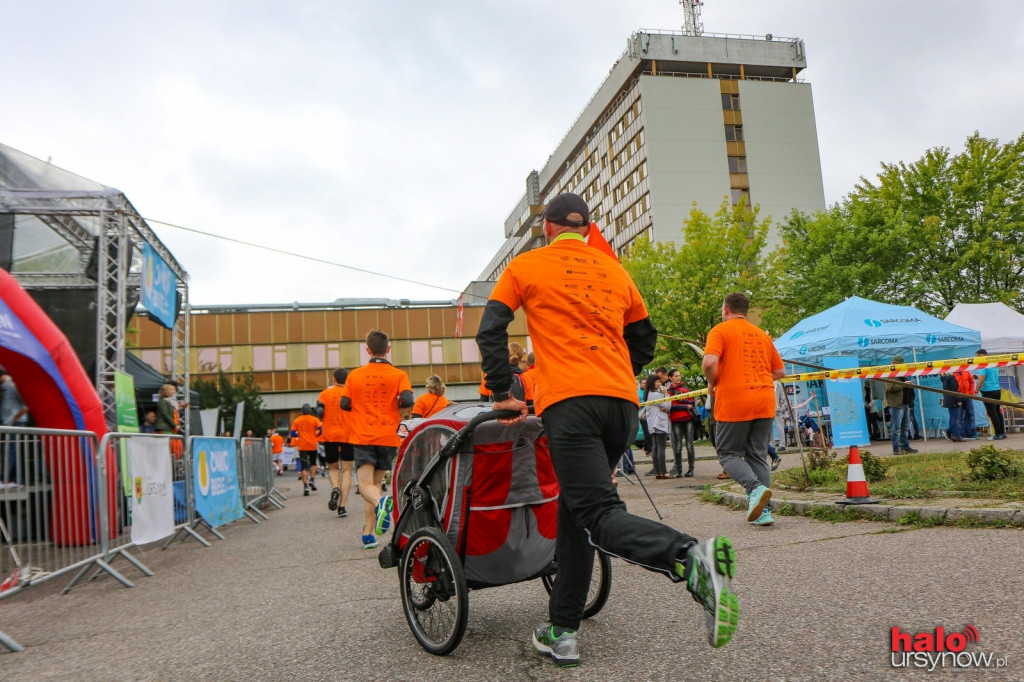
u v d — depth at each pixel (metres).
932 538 4.88
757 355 6.18
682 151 61.34
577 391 2.79
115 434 6.28
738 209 31.45
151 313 11.34
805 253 33.06
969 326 17.94
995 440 14.51
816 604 3.59
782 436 16.34
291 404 48.12
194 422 15.77
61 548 5.59
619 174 67.56
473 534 3.37
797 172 63.34
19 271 11.55
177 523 7.92
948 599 3.46
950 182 31.22
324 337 49.03
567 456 2.76
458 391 50.09
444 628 3.44
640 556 2.46
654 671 2.85
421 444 3.68
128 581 5.89
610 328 2.98
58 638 4.25
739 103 63.22
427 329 50.38
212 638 3.95
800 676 2.67
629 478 11.75
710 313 29.05
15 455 5.15
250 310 49.12
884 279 31.23
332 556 6.64
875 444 16.75
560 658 3.00
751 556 4.88
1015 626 3.01
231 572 6.17
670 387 12.66
